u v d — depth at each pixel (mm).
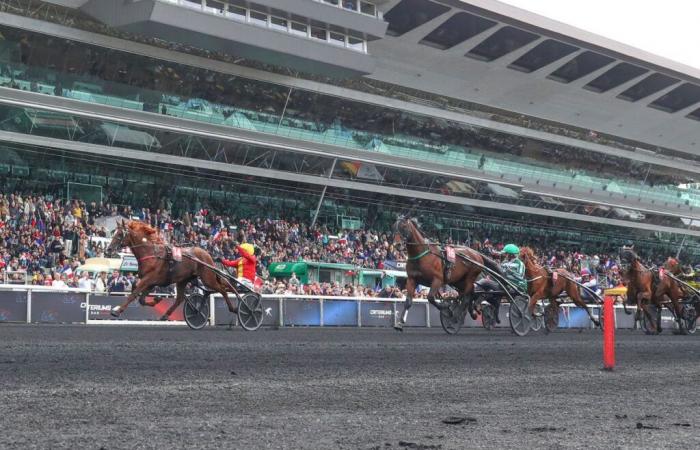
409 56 47344
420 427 6473
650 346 17297
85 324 22156
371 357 12500
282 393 8219
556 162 56562
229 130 40344
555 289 24188
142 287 18562
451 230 51688
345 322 26547
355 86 45125
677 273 25516
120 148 37531
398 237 19094
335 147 44281
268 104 41594
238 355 12039
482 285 20969
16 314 21484
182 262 18953
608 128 59812
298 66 41062
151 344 13438
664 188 64125
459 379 9945
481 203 51906
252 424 6379
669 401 8562
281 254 38094
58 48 34781
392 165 46562
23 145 35500
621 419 7184
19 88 34250
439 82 49469
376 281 35875
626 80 57594
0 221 30531
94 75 36094
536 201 54781
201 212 39000
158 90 37938
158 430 6004
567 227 58344
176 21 35688
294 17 39906
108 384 8438
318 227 44375
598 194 58750
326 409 7320
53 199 35438
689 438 6211
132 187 38906
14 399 7277
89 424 6207
